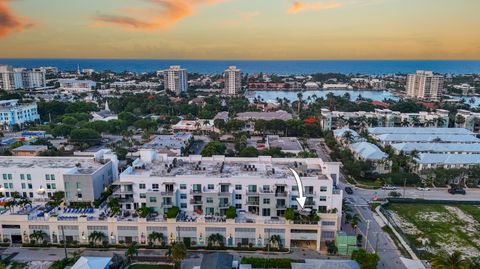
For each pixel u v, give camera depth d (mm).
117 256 116062
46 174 153250
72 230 128375
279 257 122438
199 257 122062
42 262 117875
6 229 129000
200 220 128125
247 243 128250
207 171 146000
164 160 161250
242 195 136750
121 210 136625
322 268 103312
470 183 197125
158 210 135125
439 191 190250
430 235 142250
